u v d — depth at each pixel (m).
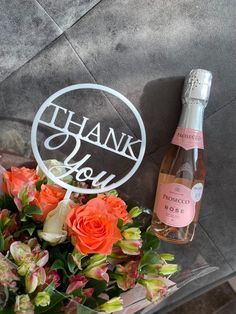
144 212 0.34
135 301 0.29
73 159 0.35
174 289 0.31
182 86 0.34
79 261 0.27
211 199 0.36
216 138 0.35
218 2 0.33
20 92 0.33
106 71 0.33
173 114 0.34
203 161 0.34
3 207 0.29
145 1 0.33
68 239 0.28
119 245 0.29
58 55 0.33
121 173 0.35
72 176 0.34
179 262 0.37
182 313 0.42
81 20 0.32
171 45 0.33
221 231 0.37
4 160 0.34
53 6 0.32
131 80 0.34
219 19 0.33
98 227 0.27
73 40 0.33
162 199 0.33
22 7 0.32
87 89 0.34
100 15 0.33
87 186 0.32
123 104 0.34
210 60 0.34
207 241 0.37
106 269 0.27
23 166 0.34
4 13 0.32
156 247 0.31
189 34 0.33
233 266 0.37
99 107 0.34
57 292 0.25
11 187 0.29
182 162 0.33
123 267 0.28
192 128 0.32
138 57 0.33
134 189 0.35
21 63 0.33
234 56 0.34
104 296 0.28
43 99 0.33
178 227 0.33
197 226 0.37
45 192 0.29
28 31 0.32
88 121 0.34
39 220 0.28
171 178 0.33
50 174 0.29
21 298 0.24
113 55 0.33
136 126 0.34
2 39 0.32
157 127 0.34
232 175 0.36
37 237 0.29
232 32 0.34
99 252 0.26
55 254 0.28
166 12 0.33
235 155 0.35
